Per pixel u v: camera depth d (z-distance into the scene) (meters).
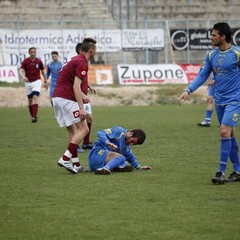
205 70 30.88
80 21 108.50
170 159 38.50
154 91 94.81
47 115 72.06
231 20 115.25
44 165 36.28
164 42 110.06
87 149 43.66
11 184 30.27
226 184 30.23
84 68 33.41
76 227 22.55
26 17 118.44
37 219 23.64
